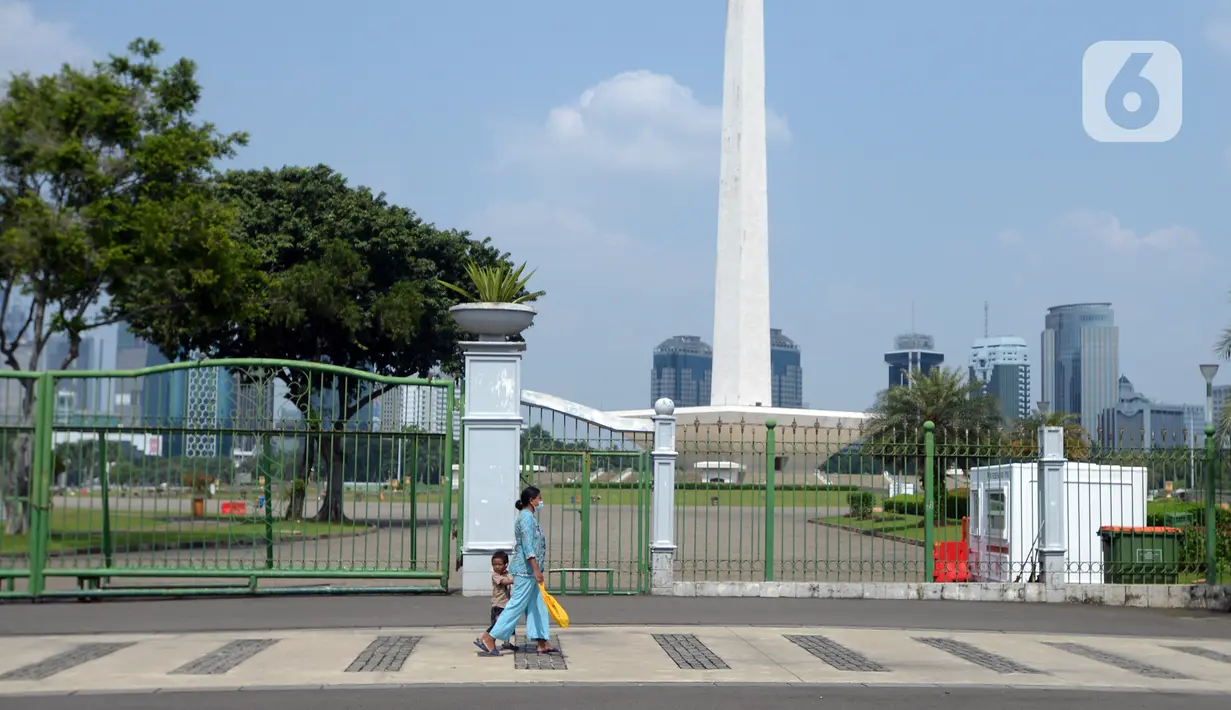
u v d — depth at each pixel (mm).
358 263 40812
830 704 11984
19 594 19453
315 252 41875
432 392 21250
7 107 27562
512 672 13531
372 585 23641
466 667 13820
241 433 20531
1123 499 22938
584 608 19109
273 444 22906
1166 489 23391
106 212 27812
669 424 21156
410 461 21016
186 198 29422
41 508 19609
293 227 41469
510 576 15758
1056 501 21688
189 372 20750
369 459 21016
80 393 20234
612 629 17000
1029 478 22281
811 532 38656
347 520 34812
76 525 20328
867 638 16688
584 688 12664
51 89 27891
